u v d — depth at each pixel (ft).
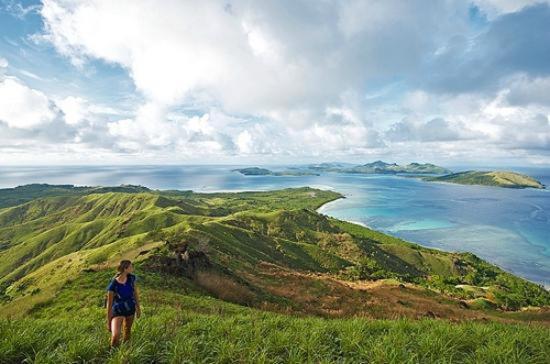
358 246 597.11
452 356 32.58
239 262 199.62
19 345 29.27
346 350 33.17
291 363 28.91
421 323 45.14
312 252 483.92
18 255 545.03
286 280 173.27
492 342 35.45
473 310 172.04
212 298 98.22
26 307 77.00
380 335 37.91
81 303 71.51
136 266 111.45
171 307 65.41
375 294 177.88
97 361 28.58
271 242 461.37
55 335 31.76
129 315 31.22
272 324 40.81
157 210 613.93
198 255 135.03
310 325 41.24
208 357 29.35
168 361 28.86
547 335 40.91
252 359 28.78
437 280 438.40
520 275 541.75
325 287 169.07
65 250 516.32
